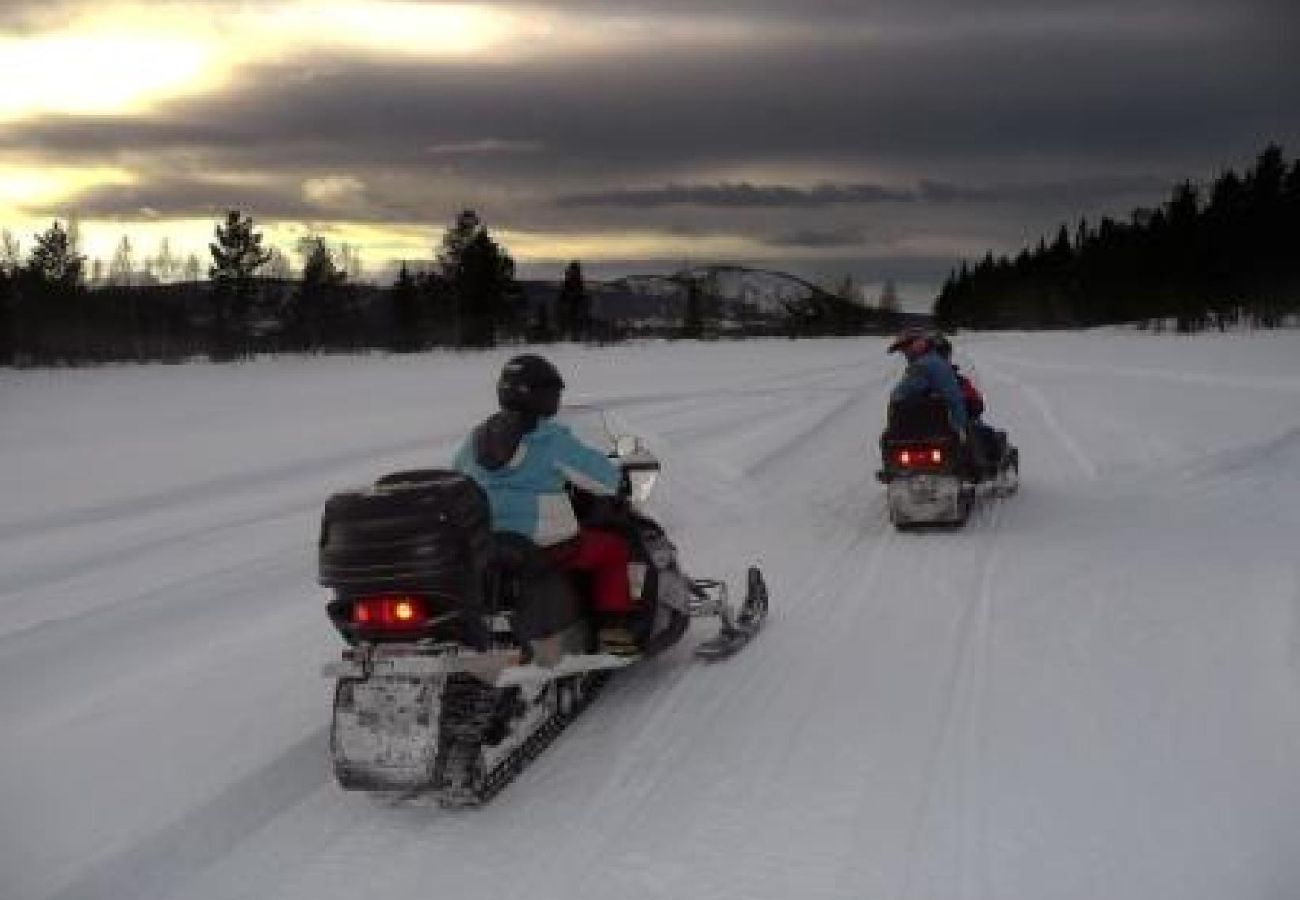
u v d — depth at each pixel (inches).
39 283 3174.2
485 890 172.7
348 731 191.3
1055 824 183.5
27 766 216.8
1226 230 3410.4
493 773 200.7
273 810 202.5
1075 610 297.3
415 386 1471.5
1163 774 198.2
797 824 188.4
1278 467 484.1
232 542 414.6
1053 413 774.5
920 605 311.7
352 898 172.2
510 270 4033.0
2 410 1122.7
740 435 721.6
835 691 248.1
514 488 220.7
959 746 215.6
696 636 290.0
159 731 232.7
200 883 179.3
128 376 2004.2
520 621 213.3
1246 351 1765.5
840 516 442.9
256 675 266.2
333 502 194.9
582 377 1545.3
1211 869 167.5
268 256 3447.3
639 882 172.7
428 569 187.9
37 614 320.8
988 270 6496.1
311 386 1510.8
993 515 428.8
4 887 173.8
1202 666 249.1
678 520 435.8
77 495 533.6
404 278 3730.3
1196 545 359.6
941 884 167.9
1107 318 4384.8
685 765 213.3
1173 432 613.3
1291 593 297.6
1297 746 205.8
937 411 400.5
